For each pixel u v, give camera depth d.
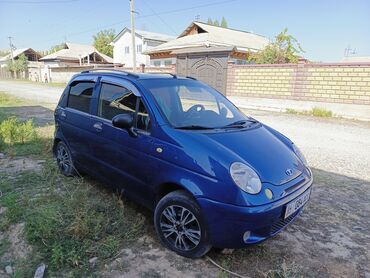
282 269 2.73
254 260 2.85
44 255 2.84
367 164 6.06
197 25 31.77
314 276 2.68
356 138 8.48
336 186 4.80
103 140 3.73
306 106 13.35
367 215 3.84
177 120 3.22
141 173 3.20
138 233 3.23
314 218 3.71
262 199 2.51
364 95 11.66
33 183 4.51
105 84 3.96
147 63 42.03
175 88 3.70
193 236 2.76
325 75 12.56
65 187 4.35
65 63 46.94
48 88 27.31
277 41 19.05
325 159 6.34
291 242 3.17
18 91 23.45
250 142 3.07
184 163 2.76
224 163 2.60
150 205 3.25
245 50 26.31
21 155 5.95
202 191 2.61
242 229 2.50
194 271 2.68
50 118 10.76
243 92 15.59
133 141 3.26
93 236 3.09
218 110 3.79
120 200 3.69
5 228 3.29
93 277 2.57
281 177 2.77
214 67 16.67
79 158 4.34
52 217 3.32
